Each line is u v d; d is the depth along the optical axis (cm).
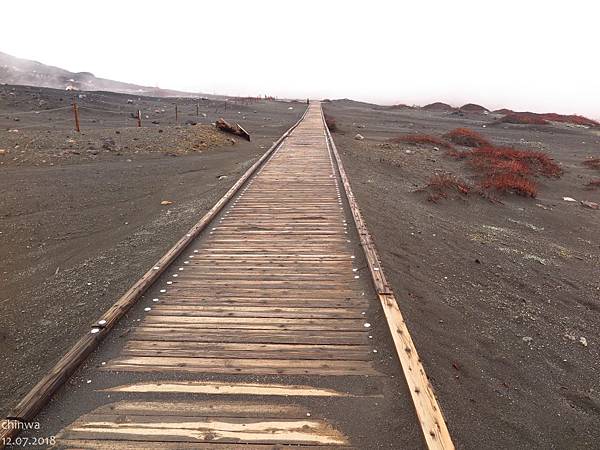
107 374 357
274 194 985
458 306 586
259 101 5975
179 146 1884
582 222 1198
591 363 495
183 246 630
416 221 978
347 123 3600
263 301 481
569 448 354
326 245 657
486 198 1328
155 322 438
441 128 3622
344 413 315
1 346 479
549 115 4962
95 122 2672
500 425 365
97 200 1130
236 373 358
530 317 592
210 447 283
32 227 921
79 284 631
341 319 443
